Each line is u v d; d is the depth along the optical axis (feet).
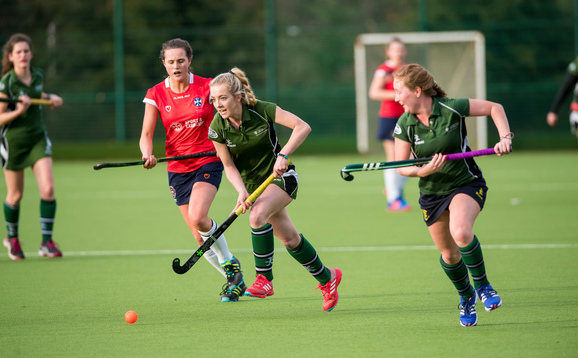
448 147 54.49
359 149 236.02
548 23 240.12
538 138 244.63
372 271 75.10
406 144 55.98
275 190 59.36
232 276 64.28
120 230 107.86
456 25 241.76
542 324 53.42
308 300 63.36
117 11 241.96
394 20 285.84
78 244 96.07
